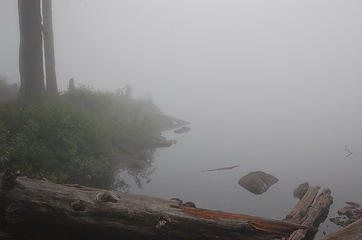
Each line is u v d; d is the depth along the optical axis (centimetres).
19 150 733
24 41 1128
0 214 460
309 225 643
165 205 484
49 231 471
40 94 1143
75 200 457
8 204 450
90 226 450
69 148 859
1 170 665
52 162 769
